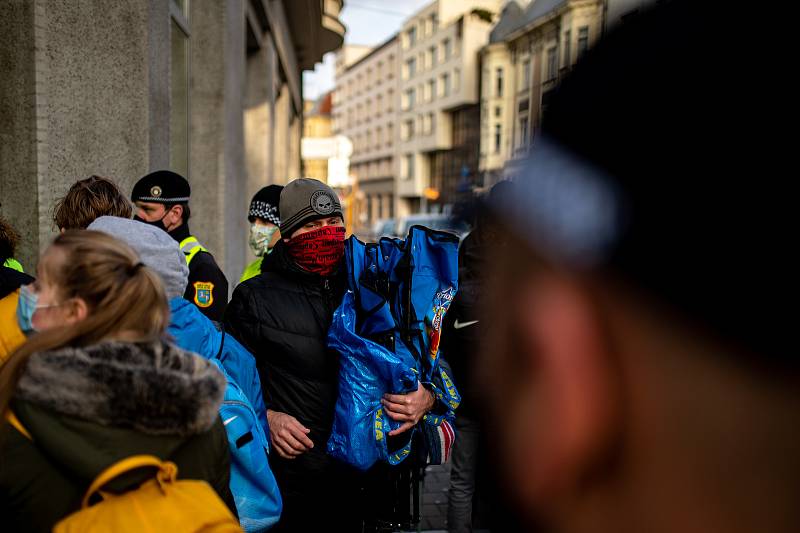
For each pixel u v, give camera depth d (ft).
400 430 6.20
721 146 0.74
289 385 6.63
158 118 12.36
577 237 0.87
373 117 187.21
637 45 0.79
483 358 1.03
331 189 7.12
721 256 0.77
